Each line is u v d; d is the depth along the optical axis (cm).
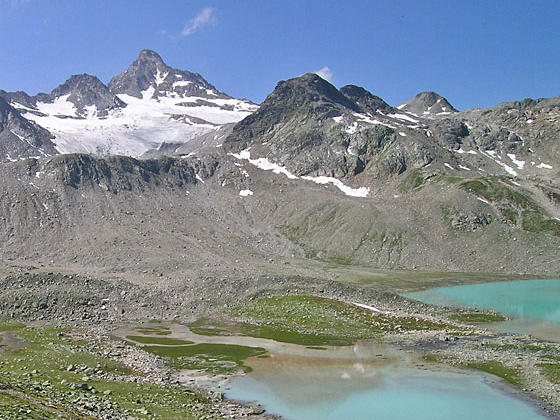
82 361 6719
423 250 19825
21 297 10869
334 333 9350
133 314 11275
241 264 17400
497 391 6122
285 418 5269
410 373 6888
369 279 16362
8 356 6769
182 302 12088
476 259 19125
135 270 15688
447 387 6288
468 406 5653
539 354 7725
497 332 9488
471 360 7456
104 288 12288
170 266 16125
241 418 5169
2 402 3678
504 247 19588
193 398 5616
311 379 6662
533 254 19012
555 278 16850
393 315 10519
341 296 12156
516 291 14600
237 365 7338
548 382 6384
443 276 17100
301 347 8412
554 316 11119
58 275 12375
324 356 7831
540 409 5534
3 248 17625
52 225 19538
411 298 13475
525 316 11125
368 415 5409
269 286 12656
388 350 8162
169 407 5028
